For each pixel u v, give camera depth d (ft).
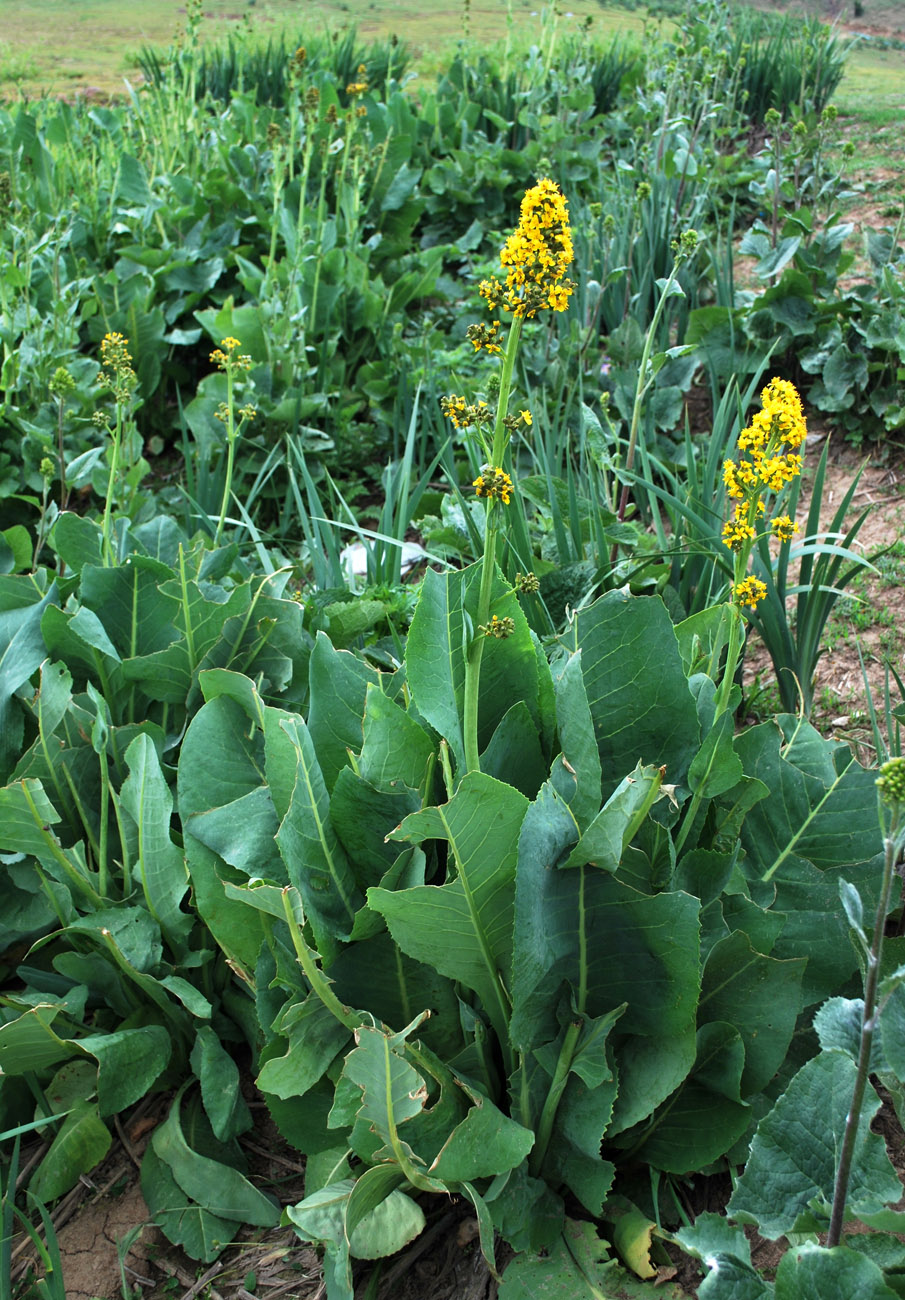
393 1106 5.68
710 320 16.53
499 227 24.30
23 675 8.52
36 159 21.72
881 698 11.02
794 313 16.12
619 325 18.06
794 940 7.22
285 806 6.58
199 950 7.88
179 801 7.25
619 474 11.17
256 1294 6.64
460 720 6.93
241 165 21.99
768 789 7.04
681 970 6.01
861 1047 4.58
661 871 6.41
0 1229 6.19
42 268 17.75
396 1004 6.83
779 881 7.44
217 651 8.72
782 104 28.37
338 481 16.31
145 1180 7.21
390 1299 6.53
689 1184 6.80
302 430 16.12
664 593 10.66
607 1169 6.25
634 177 20.58
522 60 31.24
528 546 10.43
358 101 24.25
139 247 19.29
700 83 21.99
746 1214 5.39
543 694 7.04
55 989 7.77
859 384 15.29
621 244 17.67
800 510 14.55
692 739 6.79
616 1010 6.22
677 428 16.92
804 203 20.84
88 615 8.50
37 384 15.87
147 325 17.31
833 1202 5.08
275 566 14.01
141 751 7.44
